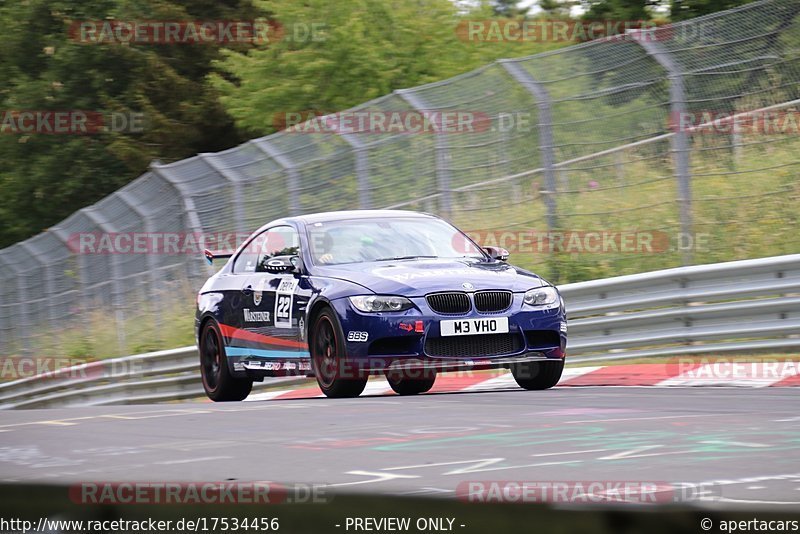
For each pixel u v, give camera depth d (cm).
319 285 2566
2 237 11519
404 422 1659
